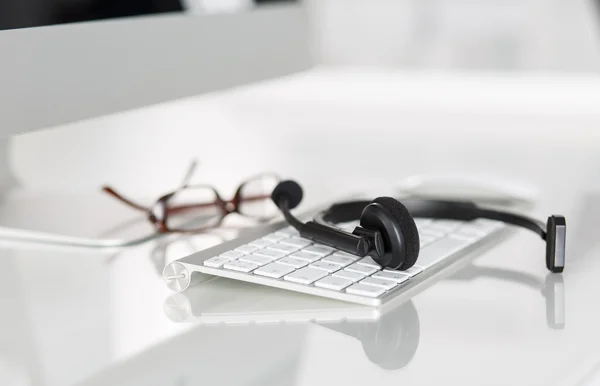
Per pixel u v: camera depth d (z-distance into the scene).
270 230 0.69
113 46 0.68
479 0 3.15
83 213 0.82
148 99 0.73
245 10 0.86
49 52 0.62
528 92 2.62
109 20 0.68
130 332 0.49
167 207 0.75
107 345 0.47
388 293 0.54
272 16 0.91
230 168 1.14
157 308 0.54
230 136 1.57
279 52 0.93
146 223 0.78
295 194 0.72
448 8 3.22
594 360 0.44
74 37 0.64
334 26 3.38
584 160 1.38
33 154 0.99
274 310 0.53
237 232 0.76
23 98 0.60
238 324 0.50
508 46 3.13
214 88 0.82
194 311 0.53
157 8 0.81
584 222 0.78
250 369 0.43
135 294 0.57
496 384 0.41
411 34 3.29
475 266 0.63
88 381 0.42
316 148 1.49
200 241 0.72
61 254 0.69
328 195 0.91
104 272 0.63
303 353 0.45
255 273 0.56
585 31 3.00
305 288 0.54
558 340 0.47
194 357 0.45
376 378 0.42
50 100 0.63
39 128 0.62
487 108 2.28
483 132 1.84
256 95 2.64
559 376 0.42
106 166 1.09
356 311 0.52
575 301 0.54
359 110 2.31
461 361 0.44
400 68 3.34
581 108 2.21
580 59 3.03
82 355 0.45
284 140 1.60
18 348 0.47
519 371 0.43
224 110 2.15
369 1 3.32
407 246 0.56
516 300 0.54
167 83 0.75
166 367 0.43
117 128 1.33
